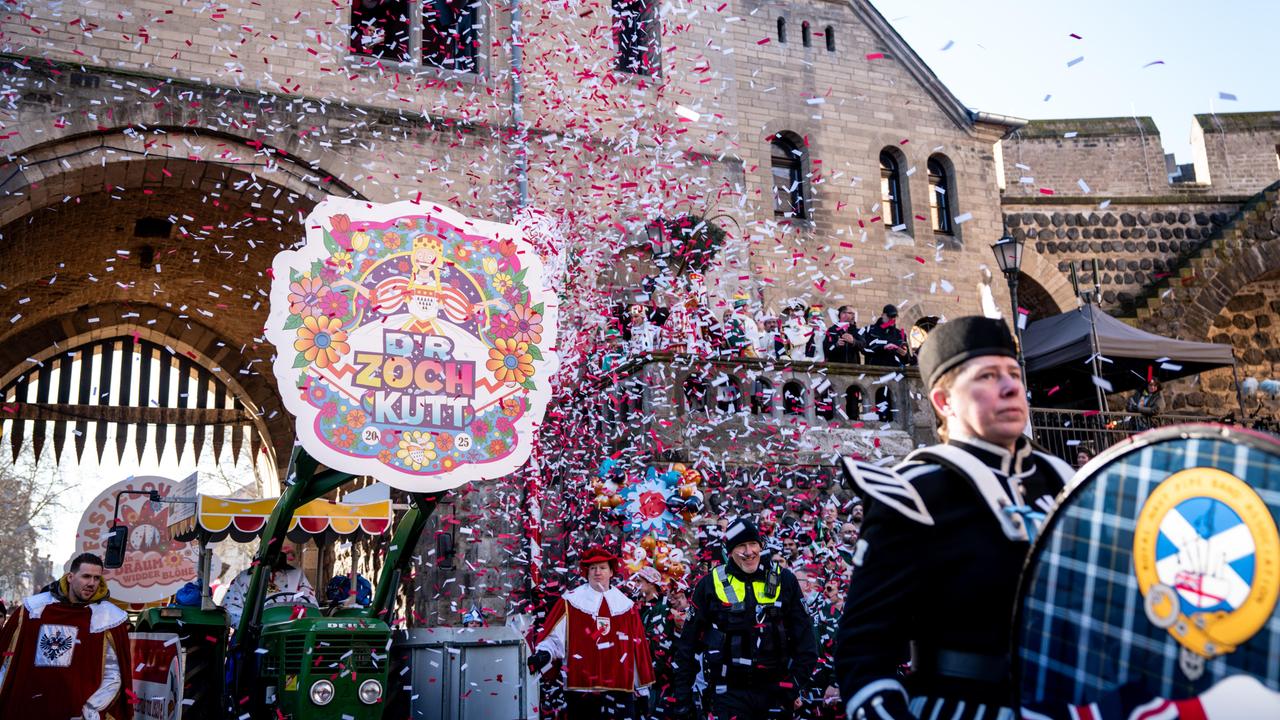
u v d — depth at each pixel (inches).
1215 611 83.0
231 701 371.9
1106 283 910.4
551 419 589.6
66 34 606.2
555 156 693.3
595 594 360.5
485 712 386.9
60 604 316.5
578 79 717.3
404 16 716.0
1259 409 821.9
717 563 428.1
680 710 299.6
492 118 688.4
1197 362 722.2
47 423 906.7
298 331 308.8
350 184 647.8
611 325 650.8
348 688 335.3
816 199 801.6
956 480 110.6
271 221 705.0
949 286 625.6
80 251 770.8
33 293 825.5
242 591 434.6
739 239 737.6
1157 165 953.5
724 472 562.6
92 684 316.2
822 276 743.7
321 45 660.7
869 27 855.7
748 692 291.6
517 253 343.6
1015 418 114.3
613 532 532.4
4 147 580.4
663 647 406.6
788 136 816.9
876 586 110.8
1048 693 94.3
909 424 622.2
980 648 106.0
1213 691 82.1
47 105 593.6
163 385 943.7
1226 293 892.6
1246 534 81.8
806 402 600.7
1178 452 88.6
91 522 702.5
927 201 841.5
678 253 656.4
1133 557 90.0
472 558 611.5
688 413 565.6
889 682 107.3
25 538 1585.9
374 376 315.6
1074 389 781.9
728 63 788.0
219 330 922.7
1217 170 959.6
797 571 452.1
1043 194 914.1
